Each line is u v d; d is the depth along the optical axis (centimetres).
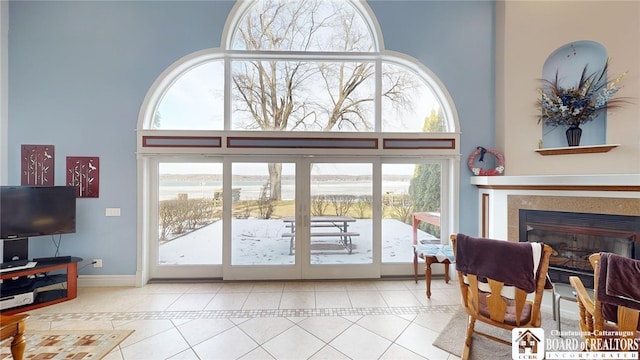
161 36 332
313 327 240
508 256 175
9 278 271
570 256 272
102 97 327
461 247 195
